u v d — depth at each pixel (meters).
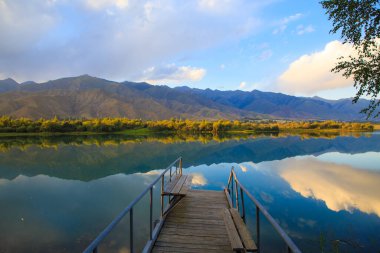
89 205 12.68
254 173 20.09
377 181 17.38
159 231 5.55
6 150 39.41
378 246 7.74
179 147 42.81
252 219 9.88
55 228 9.80
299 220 9.95
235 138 65.25
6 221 10.62
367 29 5.52
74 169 23.41
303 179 17.94
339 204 12.13
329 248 7.63
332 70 6.02
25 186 17.19
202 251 4.70
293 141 54.62
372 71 5.43
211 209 7.05
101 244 8.14
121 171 22.00
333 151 36.44
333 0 5.61
